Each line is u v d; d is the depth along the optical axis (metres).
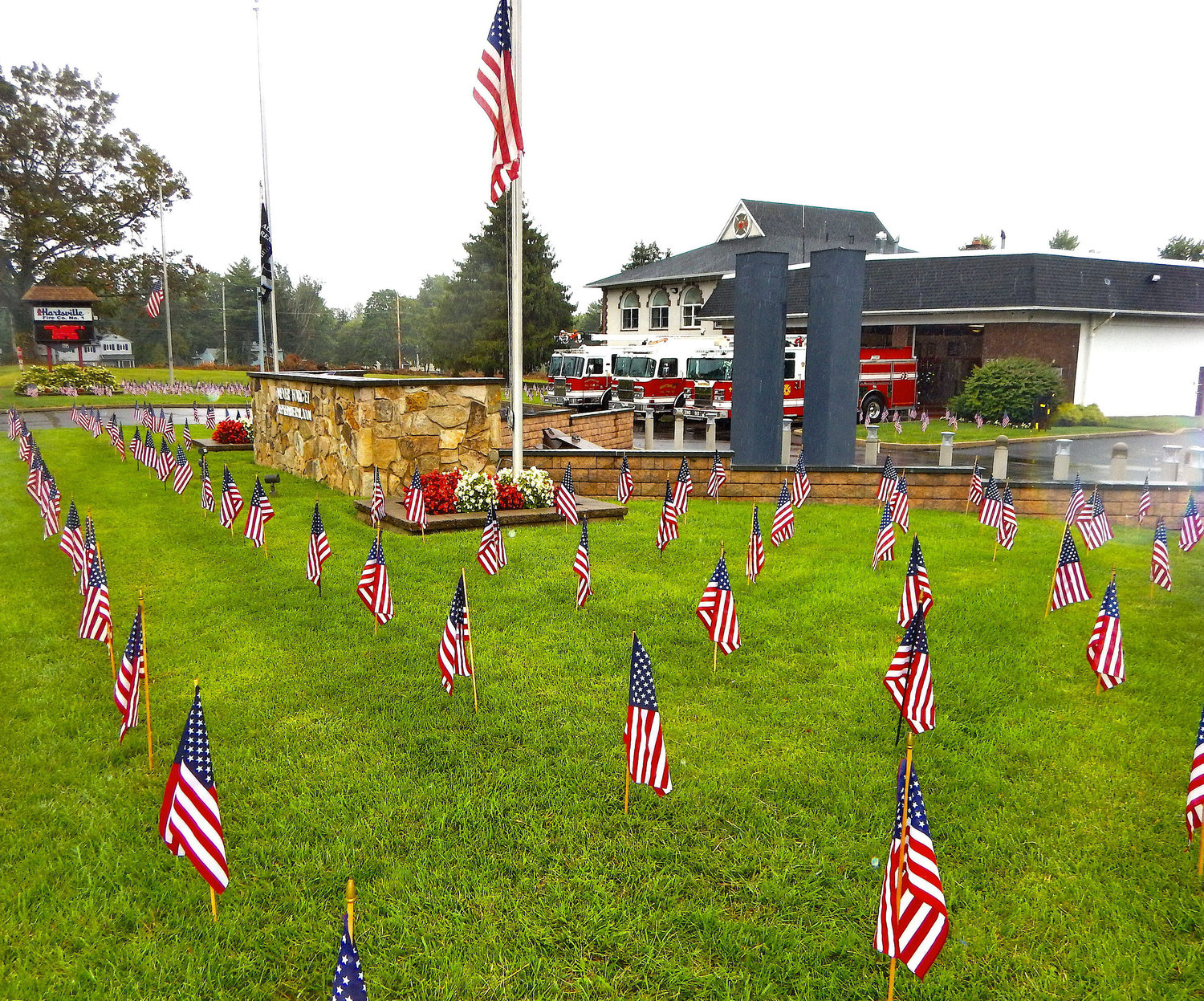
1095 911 4.06
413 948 3.80
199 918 3.99
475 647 7.25
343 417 14.34
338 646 7.30
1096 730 5.83
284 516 12.66
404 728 5.84
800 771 5.27
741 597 8.66
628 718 4.66
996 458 17.00
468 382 14.36
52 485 11.23
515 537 11.24
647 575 9.41
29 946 3.80
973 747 5.61
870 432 20.22
